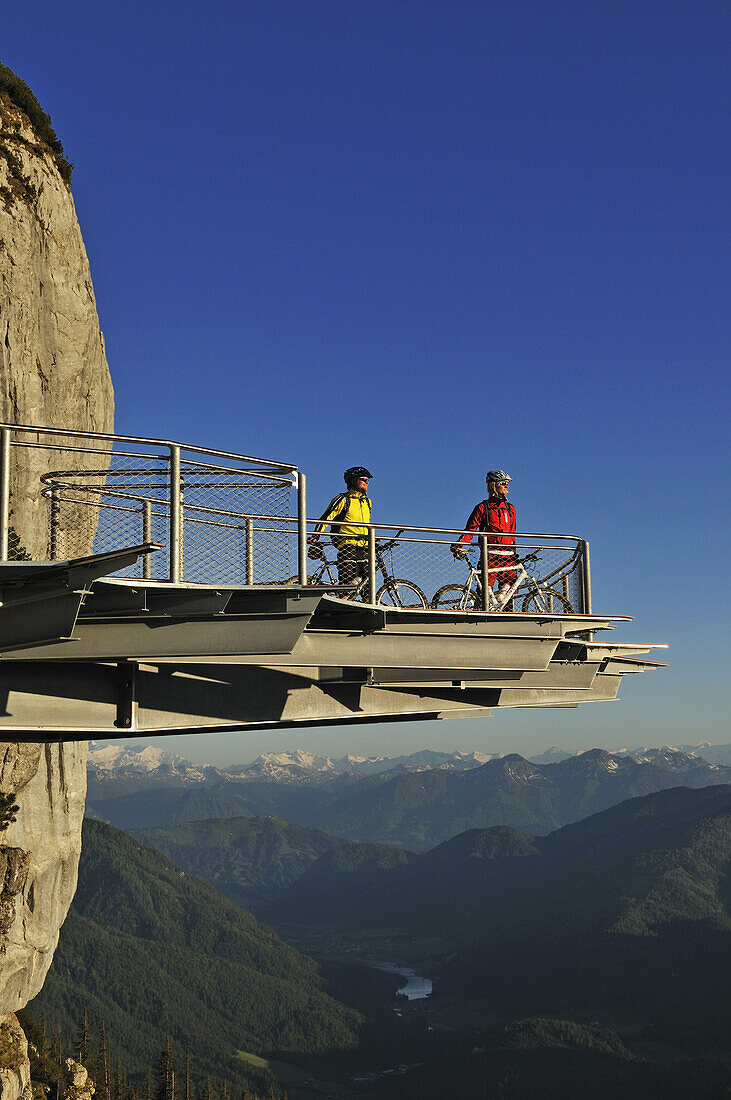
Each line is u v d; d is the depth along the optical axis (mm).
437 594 16109
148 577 12648
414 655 15766
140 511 13859
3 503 10898
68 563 10883
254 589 12516
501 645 16469
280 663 14453
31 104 45250
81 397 46812
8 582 11516
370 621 15008
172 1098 166625
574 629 16984
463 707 18359
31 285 41531
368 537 15297
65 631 11273
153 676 14211
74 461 36562
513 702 19031
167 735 16328
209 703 14812
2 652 12148
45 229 43469
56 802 56688
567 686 19156
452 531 16219
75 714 13406
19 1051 62531
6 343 39688
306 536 13672
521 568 17172
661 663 21203
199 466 12844
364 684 16641
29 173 42781
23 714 12953
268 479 13445
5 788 46812
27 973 54969
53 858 55875
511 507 17500
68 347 44312
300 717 15992
